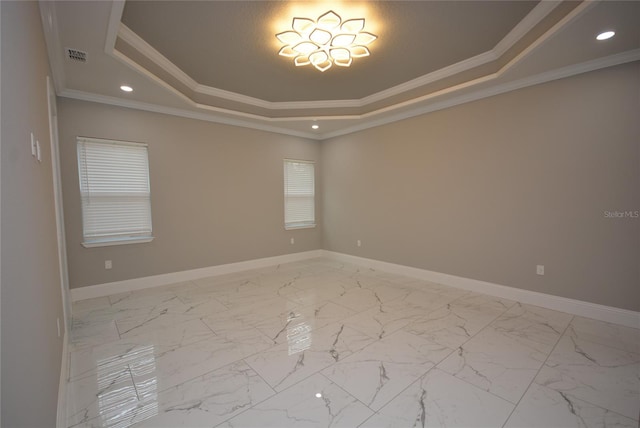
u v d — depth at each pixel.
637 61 2.68
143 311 3.29
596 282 2.97
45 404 1.29
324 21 2.56
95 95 3.60
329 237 6.17
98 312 3.26
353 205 5.61
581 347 2.46
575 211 3.07
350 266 5.46
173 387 2.00
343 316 3.14
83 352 2.45
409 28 2.72
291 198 5.84
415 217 4.58
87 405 1.84
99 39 2.37
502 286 3.65
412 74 3.73
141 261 4.09
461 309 3.30
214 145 4.74
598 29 2.30
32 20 1.50
